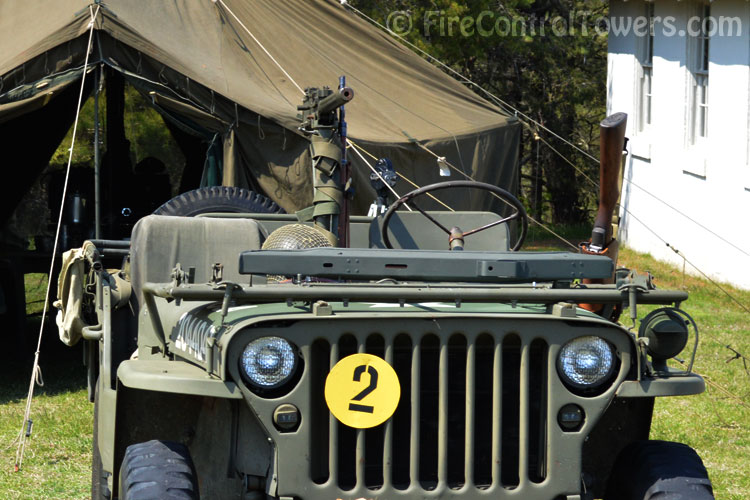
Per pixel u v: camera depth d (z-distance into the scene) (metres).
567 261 6.15
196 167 17.91
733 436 11.67
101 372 7.55
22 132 16.69
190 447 6.77
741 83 21.33
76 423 11.80
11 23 15.09
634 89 28.00
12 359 15.59
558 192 36.44
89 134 17.61
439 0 30.02
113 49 14.06
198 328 6.28
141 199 17.70
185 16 16.06
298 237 7.55
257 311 6.10
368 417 5.70
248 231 8.21
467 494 5.81
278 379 5.62
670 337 5.91
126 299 8.15
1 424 11.76
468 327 5.77
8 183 16.88
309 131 8.41
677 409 12.81
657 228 26.34
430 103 17.48
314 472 5.80
